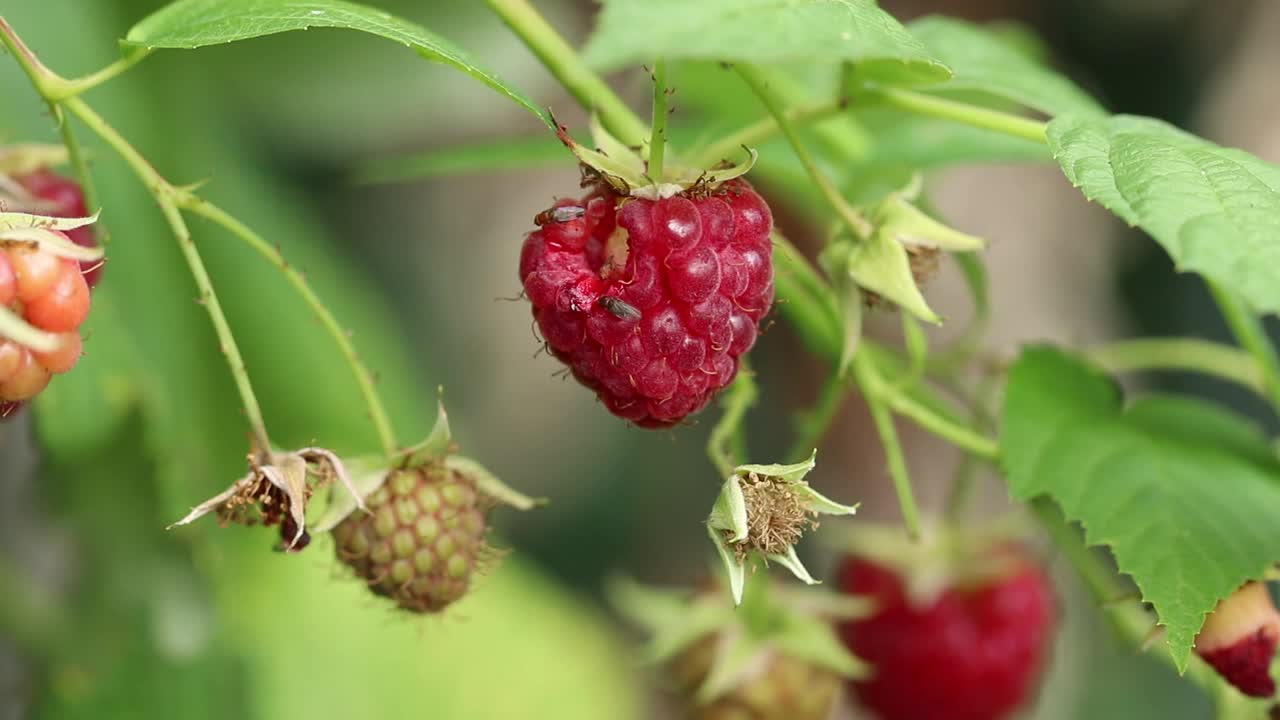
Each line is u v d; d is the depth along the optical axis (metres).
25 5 0.37
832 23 0.28
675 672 0.36
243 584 0.41
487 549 0.32
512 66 0.43
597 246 0.30
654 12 0.28
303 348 0.40
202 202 0.30
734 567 0.30
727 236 0.30
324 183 0.46
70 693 0.38
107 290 0.37
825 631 0.36
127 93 0.38
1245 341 0.34
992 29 0.42
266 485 0.31
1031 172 0.50
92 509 0.38
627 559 0.56
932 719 0.38
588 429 0.56
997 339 0.49
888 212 0.31
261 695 0.40
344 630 0.42
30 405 0.37
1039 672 0.38
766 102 0.31
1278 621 0.32
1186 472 0.32
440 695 0.44
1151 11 0.54
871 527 0.38
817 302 0.33
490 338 0.55
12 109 0.36
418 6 0.41
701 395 0.30
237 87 0.41
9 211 0.32
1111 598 0.33
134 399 0.37
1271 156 0.54
